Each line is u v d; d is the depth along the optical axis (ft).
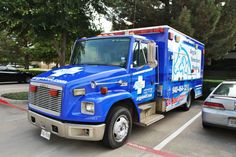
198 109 29.58
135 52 16.63
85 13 32.09
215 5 41.57
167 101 20.85
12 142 15.71
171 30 20.65
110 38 17.26
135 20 45.83
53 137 16.76
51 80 13.82
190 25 38.81
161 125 21.26
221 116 16.96
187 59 25.90
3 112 24.53
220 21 44.75
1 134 17.29
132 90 16.53
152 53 16.34
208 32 41.16
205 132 19.31
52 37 32.94
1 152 14.05
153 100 19.94
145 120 17.78
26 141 15.92
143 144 16.06
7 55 94.43
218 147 16.02
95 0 31.37
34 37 33.24
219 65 69.92
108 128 14.33
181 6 42.80
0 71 55.47
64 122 13.05
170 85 21.40
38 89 14.65
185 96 26.58
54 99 13.46
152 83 19.22
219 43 44.24
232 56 68.08
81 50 18.47
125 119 15.61
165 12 44.73
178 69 23.16
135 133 18.52
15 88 47.34
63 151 14.40
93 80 13.82
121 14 44.16
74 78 13.53
